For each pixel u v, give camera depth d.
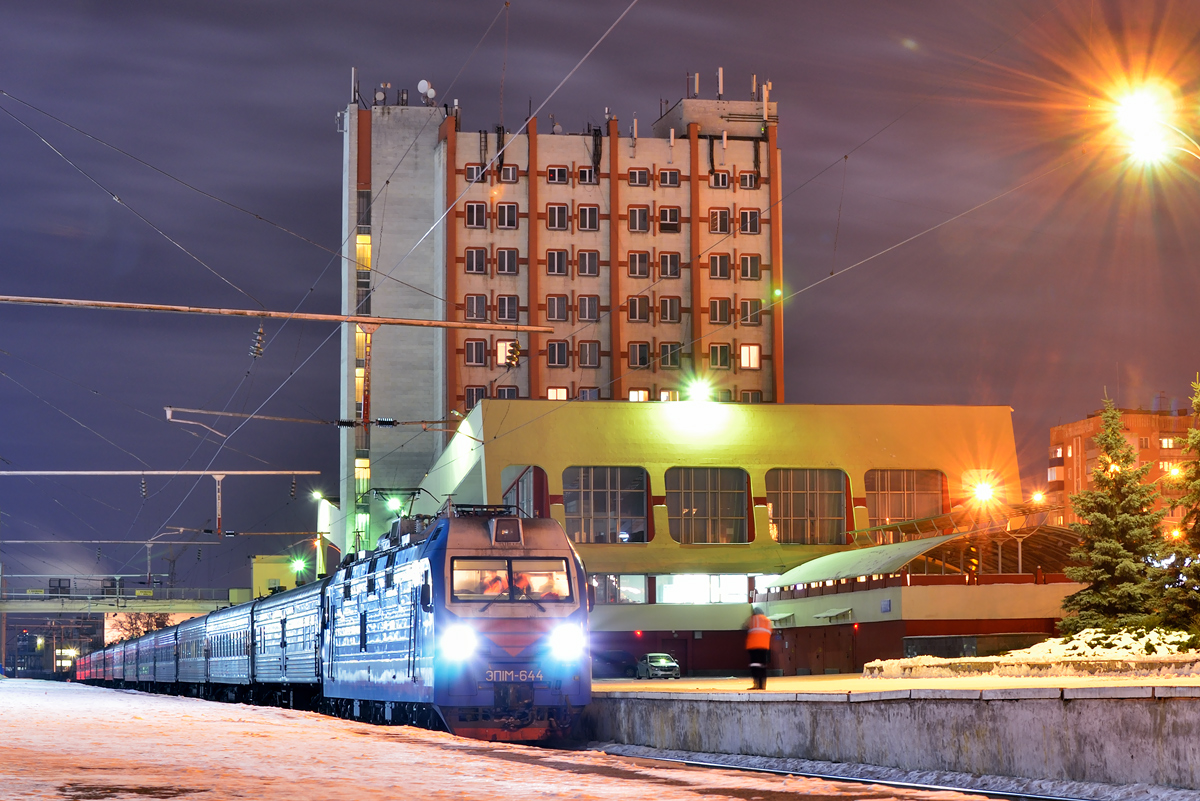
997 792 15.88
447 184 100.56
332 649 38.38
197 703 38.34
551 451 74.12
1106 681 24.38
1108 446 44.66
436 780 13.22
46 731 20.11
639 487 76.25
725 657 72.25
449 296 99.81
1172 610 35.94
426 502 96.06
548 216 102.06
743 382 102.62
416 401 103.81
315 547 127.12
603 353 101.56
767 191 104.38
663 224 103.12
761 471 76.44
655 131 113.75
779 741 21.33
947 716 17.55
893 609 54.22
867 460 77.69
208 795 10.93
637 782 13.91
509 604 27.62
